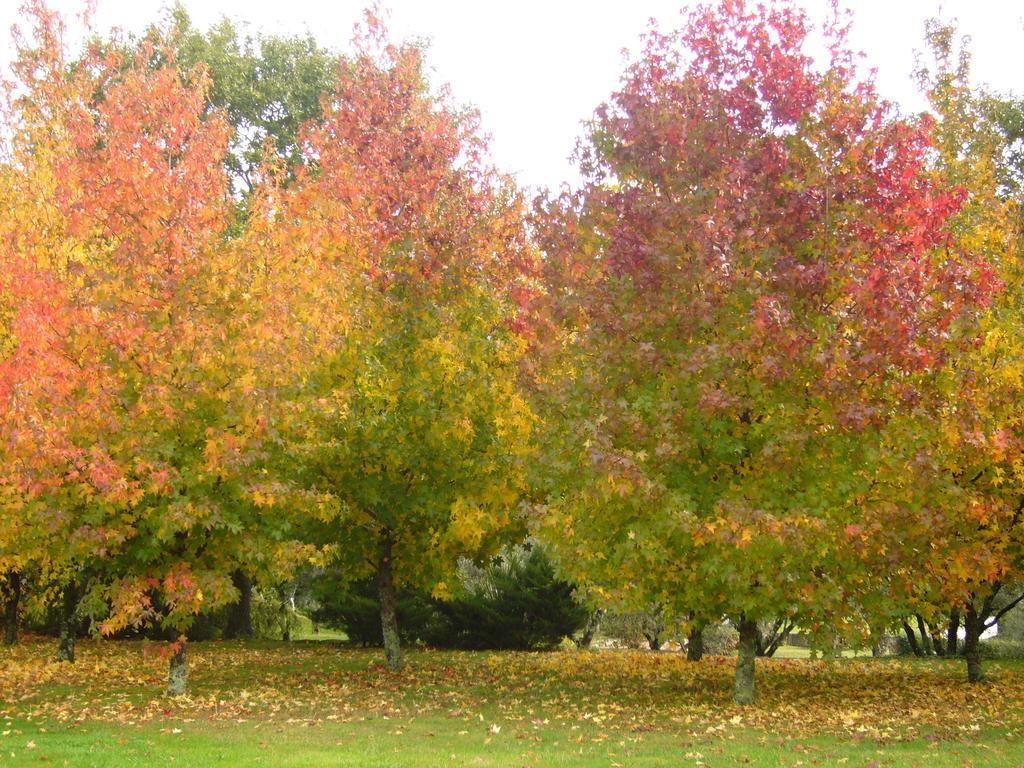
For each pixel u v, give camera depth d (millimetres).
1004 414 11156
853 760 7648
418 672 15219
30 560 13977
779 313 9578
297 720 10102
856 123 10422
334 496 13383
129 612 10633
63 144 13453
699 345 10078
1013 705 11414
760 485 10086
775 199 10359
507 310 14969
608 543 11008
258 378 10992
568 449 10781
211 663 16500
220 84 27047
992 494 11938
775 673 15672
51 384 9688
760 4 10992
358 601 20703
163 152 12117
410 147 16625
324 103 17734
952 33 13438
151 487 10102
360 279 14094
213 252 11539
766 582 9812
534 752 8141
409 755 7938
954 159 12914
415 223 15445
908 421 10016
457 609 20922
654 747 8398
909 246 10109
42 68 13742
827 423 9945
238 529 10984
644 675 15062
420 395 13570
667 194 10938
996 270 11555
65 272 11891
